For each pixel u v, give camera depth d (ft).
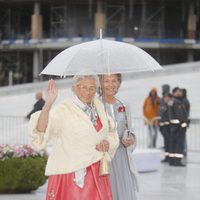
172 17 479.82
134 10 472.85
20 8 499.10
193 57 477.36
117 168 51.88
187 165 129.18
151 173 115.34
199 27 494.18
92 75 46.11
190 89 266.77
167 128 129.39
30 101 268.00
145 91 266.57
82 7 476.95
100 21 465.88
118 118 52.42
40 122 44.37
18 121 204.13
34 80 446.60
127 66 50.06
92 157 45.37
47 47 460.55
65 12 476.54
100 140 45.80
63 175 45.57
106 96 52.60
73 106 45.83
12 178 83.76
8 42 474.90
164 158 137.49
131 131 52.49
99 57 49.75
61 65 49.24
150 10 469.98
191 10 477.77
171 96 131.64
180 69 308.60
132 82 288.92
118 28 467.93
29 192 86.38
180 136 126.31
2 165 83.30
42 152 86.94
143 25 467.93
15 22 499.92
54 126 45.14
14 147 84.99
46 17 500.33
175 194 90.22
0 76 479.41
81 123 45.37
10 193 85.30
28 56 483.10
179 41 460.96
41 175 85.51
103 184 46.29
